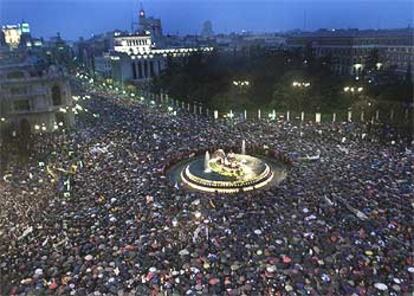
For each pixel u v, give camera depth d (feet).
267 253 130.00
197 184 208.44
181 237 142.41
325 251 129.59
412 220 145.48
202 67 519.60
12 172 219.41
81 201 174.91
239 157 244.42
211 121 329.93
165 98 452.76
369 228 141.59
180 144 264.11
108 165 222.69
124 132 297.12
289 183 188.03
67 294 113.60
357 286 111.86
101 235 144.46
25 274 123.44
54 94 339.57
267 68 462.60
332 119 315.99
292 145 250.98
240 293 111.14
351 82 389.39
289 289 111.45
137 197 177.17
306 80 377.30
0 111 315.17
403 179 183.93
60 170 217.77
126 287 115.44
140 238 141.79
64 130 316.60
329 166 206.28
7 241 142.82
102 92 536.42
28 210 168.55
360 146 238.48
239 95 380.58
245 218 155.53
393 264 120.37
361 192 171.94
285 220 151.94
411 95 325.01
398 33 579.07
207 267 123.24
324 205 162.20
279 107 353.10
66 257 131.23
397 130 267.18
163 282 116.88
